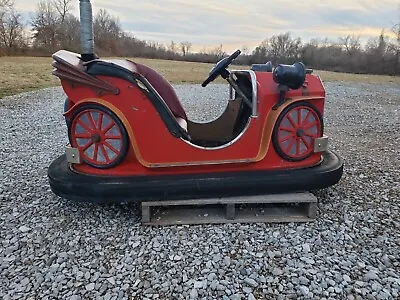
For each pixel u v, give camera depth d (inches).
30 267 88.6
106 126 102.2
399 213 116.1
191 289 80.3
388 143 212.1
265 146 107.1
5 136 228.2
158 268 87.6
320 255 92.7
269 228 105.1
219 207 115.0
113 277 84.5
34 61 925.2
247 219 108.0
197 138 132.7
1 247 97.2
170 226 105.8
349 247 96.7
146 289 80.5
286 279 83.7
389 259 91.7
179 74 714.2
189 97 444.1
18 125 262.8
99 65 100.0
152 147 103.5
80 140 105.3
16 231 105.0
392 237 102.0
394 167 162.2
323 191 131.2
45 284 82.4
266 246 96.4
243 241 98.5
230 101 129.2
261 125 106.4
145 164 103.3
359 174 151.4
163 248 95.5
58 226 107.5
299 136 109.3
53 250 95.4
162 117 102.0
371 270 87.0
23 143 210.2
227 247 95.8
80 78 100.1
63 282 82.8
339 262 90.0
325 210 116.6
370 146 204.2
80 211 116.1
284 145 109.1
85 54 107.3
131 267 88.0
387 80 726.5
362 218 112.3
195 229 104.3
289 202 106.6
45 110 326.6
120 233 103.1
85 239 100.3
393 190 134.4
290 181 106.7
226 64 115.3
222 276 84.5
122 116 101.3
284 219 108.3
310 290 80.2
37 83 520.4
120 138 102.4
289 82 101.7
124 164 105.7
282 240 98.9
